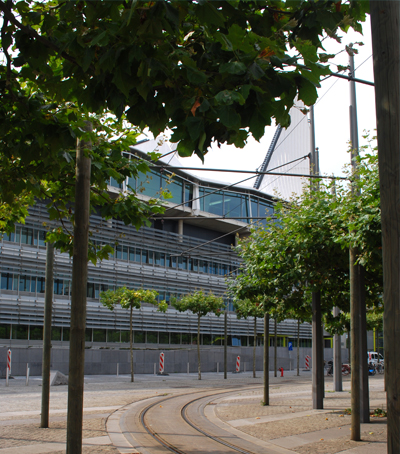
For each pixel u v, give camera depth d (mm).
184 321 47469
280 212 13789
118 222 43344
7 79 5469
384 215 3387
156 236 47188
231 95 3400
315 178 12391
